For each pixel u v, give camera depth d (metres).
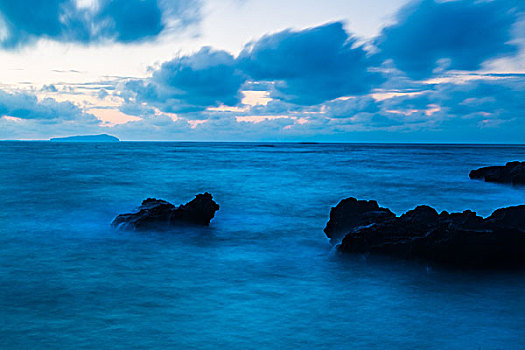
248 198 22.27
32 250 10.48
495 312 6.41
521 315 6.29
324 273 8.68
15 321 5.95
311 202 20.92
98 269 8.80
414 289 7.57
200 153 100.56
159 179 32.03
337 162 63.16
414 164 58.34
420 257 9.20
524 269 8.73
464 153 117.88
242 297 7.12
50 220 15.01
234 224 14.90
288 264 9.45
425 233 9.72
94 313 6.29
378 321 6.07
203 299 6.99
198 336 5.54
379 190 26.20
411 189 26.86
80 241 11.59
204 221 14.15
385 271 8.77
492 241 8.93
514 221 10.03
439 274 8.51
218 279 8.20
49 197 21.08
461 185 29.42
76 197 21.17
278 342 5.38
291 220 15.88
